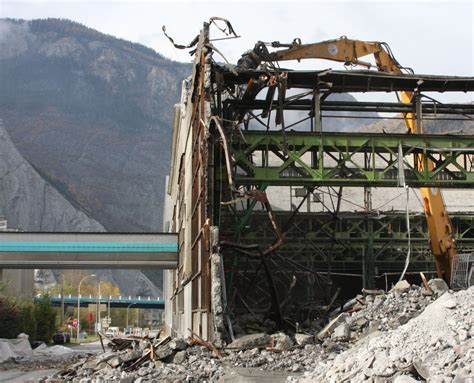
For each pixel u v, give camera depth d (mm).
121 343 26406
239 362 18656
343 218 43062
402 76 28359
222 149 25797
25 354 44094
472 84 29281
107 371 20641
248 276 34781
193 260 29906
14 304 52375
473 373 9750
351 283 46406
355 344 19453
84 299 125250
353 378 11578
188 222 33781
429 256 46062
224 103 28594
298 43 30469
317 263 44906
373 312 22828
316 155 28875
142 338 26406
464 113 31906
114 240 46125
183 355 20250
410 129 32062
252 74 26734
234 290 29016
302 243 42344
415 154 29266
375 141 27625
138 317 167375
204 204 24375
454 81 28844
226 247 24844
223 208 30109
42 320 61625
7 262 45438
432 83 29109
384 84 29031
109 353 25531
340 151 27609
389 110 30641
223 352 20406
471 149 27719
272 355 19344
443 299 13352
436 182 28125
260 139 26969
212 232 23125
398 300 23406
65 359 39656
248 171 27453
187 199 34969
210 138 24422
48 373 29922
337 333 21234
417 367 10711
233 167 25391
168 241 46219
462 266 32031
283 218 41031
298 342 21438
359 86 28922
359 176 28141
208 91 24875
